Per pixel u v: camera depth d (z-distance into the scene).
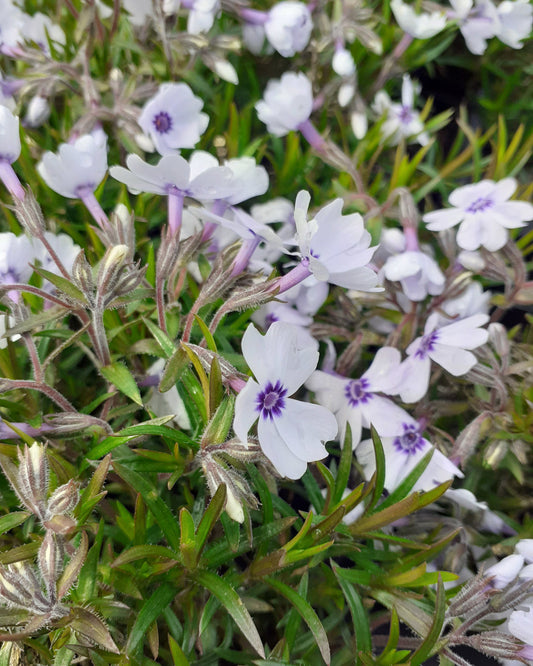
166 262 0.09
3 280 0.09
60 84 0.12
